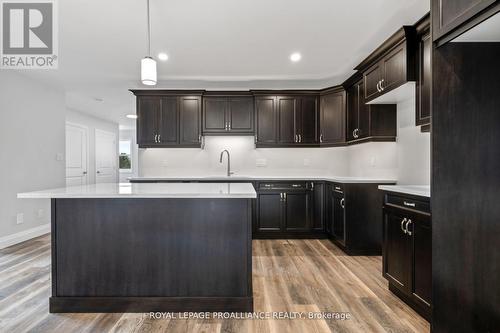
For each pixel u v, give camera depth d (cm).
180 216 212
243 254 212
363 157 410
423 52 249
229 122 449
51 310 210
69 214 212
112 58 346
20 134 397
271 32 283
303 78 431
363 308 217
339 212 362
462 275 178
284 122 444
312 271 291
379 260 325
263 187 414
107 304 211
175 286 212
